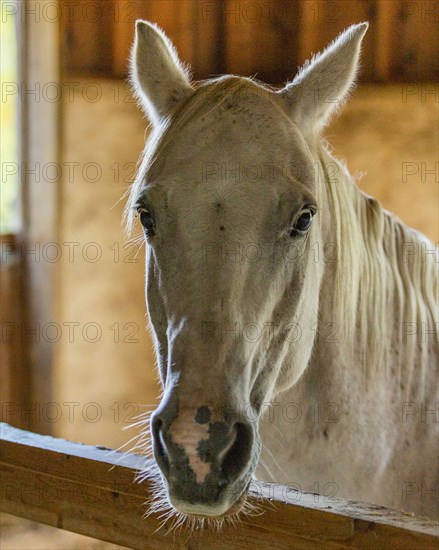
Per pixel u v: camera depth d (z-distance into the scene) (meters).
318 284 2.31
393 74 6.70
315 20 6.88
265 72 7.14
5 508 2.21
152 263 2.07
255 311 1.89
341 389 2.45
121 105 7.28
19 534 5.69
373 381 2.54
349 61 2.31
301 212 1.95
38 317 7.34
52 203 7.24
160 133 2.14
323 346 2.42
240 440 1.74
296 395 2.46
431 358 2.73
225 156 1.90
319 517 1.70
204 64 7.27
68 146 7.25
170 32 7.20
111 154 7.36
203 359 1.76
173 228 1.89
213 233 1.84
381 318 2.57
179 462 1.66
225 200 1.85
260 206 1.87
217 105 2.00
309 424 2.47
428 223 6.76
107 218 7.45
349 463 2.50
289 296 2.04
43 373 7.41
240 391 1.79
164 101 2.33
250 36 7.12
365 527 1.65
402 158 6.74
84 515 2.05
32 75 7.12
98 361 7.57
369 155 6.82
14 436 2.24
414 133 6.68
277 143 1.97
